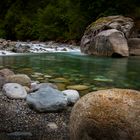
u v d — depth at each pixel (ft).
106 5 85.87
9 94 24.02
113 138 13.50
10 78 27.96
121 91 14.98
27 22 109.29
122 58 54.44
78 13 91.86
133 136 13.43
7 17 115.55
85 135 13.93
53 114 20.53
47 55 58.34
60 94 21.74
